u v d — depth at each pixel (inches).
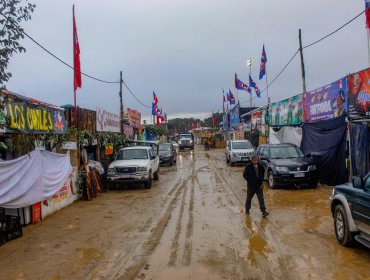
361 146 530.6
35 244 327.0
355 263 252.4
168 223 386.6
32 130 414.9
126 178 647.8
